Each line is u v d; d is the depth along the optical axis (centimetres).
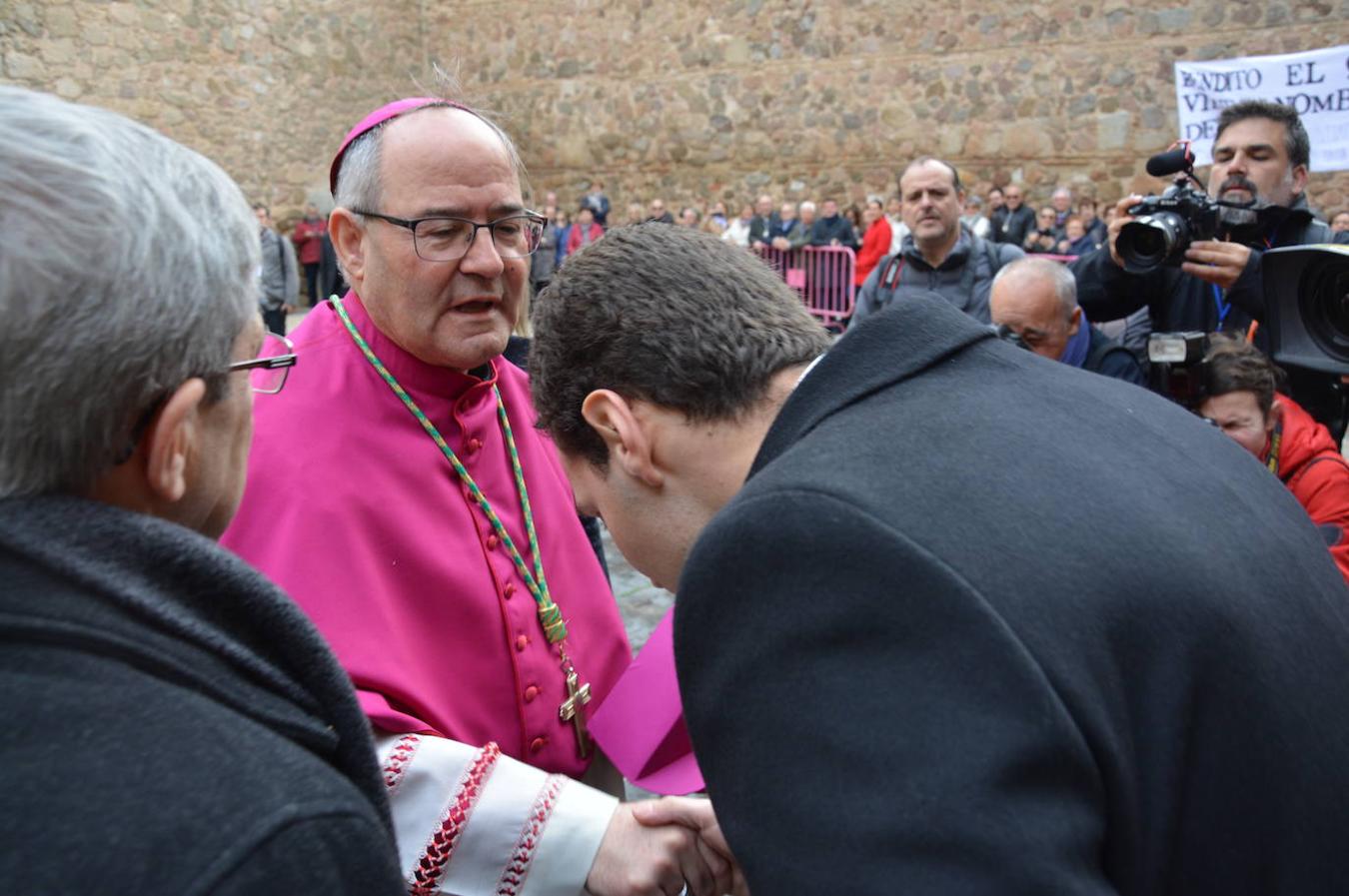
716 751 76
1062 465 78
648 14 1308
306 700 74
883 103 1207
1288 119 270
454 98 158
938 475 75
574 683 150
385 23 1373
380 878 66
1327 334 189
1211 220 240
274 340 107
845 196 1241
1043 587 69
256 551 132
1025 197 1154
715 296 96
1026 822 63
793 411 88
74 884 55
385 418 143
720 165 1299
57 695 60
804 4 1230
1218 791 71
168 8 1144
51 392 63
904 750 66
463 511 146
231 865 58
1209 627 71
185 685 65
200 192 72
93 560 64
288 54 1264
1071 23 1112
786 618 72
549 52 1368
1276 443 206
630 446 98
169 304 67
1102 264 277
